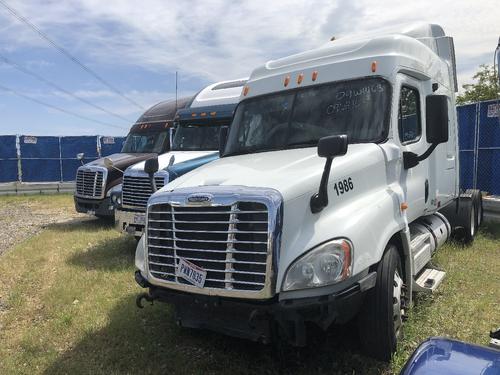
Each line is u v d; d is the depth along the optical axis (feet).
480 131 39.45
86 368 14.42
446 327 16.35
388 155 15.57
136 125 43.93
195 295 12.85
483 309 17.90
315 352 14.80
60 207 56.13
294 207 12.15
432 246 20.44
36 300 20.90
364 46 17.46
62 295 20.92
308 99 17.39
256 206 11.94
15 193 69.51
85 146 80.18
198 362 14.47
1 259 28.09
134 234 27.94
